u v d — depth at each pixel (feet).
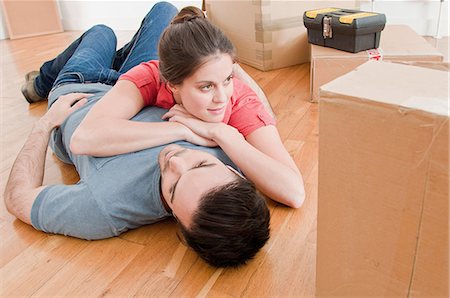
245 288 2.81
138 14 11.72
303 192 3.45
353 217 2.02
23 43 11.36
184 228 2.78
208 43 2.96
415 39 5.93
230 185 2.68
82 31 12.58
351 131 1.82
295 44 7.16
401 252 1.89
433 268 1.81
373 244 1.99
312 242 3.17
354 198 1.96
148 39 4.99
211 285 2.85
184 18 3.28
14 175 3.63
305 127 4.98
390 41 5.92
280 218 3.44
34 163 3.76
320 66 5.50
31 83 6.15
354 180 1.92
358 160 1.86
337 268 2.22
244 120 3.59
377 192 1.86
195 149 3.22
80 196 3.18
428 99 1.66
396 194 1.79
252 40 7.18
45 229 3.38
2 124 5.70
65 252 3.25
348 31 5.40
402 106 1.62
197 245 2.76
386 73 1.97
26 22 12.09
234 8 7.38
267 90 6.26
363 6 8.41
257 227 2.74
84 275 3.01
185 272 2.98
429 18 8.13
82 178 3.40
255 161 3.30
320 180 2.06
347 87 1.84
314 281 2.82
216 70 3.00
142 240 3.33
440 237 1.73
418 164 1.67
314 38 6.04
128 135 3.22
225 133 3.33
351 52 5.52
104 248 3.26
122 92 3.53
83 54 5.04
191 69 2.97
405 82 1.85
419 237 1.80
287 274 2.89
